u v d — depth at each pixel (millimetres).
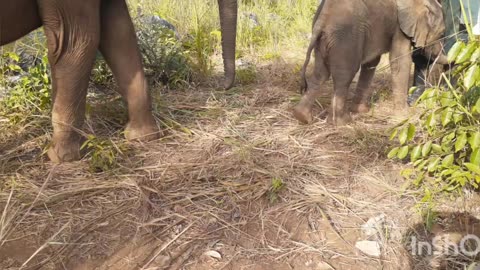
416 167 2988
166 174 3010
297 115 3680
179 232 2562
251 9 7211
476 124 2695
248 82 4645
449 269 2350
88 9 2934
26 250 2428
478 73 2438
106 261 2377
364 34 3508
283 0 7688
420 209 2693
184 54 4828
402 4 3588
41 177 2984
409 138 2686
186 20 6098
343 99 3605
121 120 3682
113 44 3258
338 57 3463
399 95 3840
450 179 2799
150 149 3320
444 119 2643
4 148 3293
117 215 2670
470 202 2744
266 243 2504
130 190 2867
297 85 4586
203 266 2357
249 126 3650
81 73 3041
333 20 3420
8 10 2811
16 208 2664
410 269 2357
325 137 3480
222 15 3225
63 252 2420
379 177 3037
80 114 3150
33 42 4332
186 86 4457
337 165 3148
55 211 2689
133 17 5492
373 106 3977
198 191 2857
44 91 3707
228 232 2572
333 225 2639
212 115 3809
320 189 2900
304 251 2455
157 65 4465
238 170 3049
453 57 2492
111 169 3049
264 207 2752
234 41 3270
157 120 3645
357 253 2443
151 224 2600
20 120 3529
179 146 3369
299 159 3195
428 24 3658
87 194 2826
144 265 2354
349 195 2873
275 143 3387
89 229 2564
